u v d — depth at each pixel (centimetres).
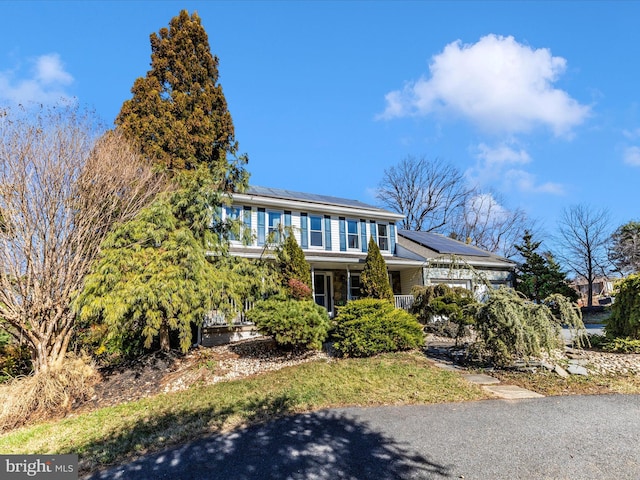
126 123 1304
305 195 1798
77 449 438
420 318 1280
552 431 428
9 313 672
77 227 768
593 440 400
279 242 1175
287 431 452
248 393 623
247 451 400
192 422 500
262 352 938
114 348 867
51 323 708
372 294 1448
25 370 782
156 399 644
